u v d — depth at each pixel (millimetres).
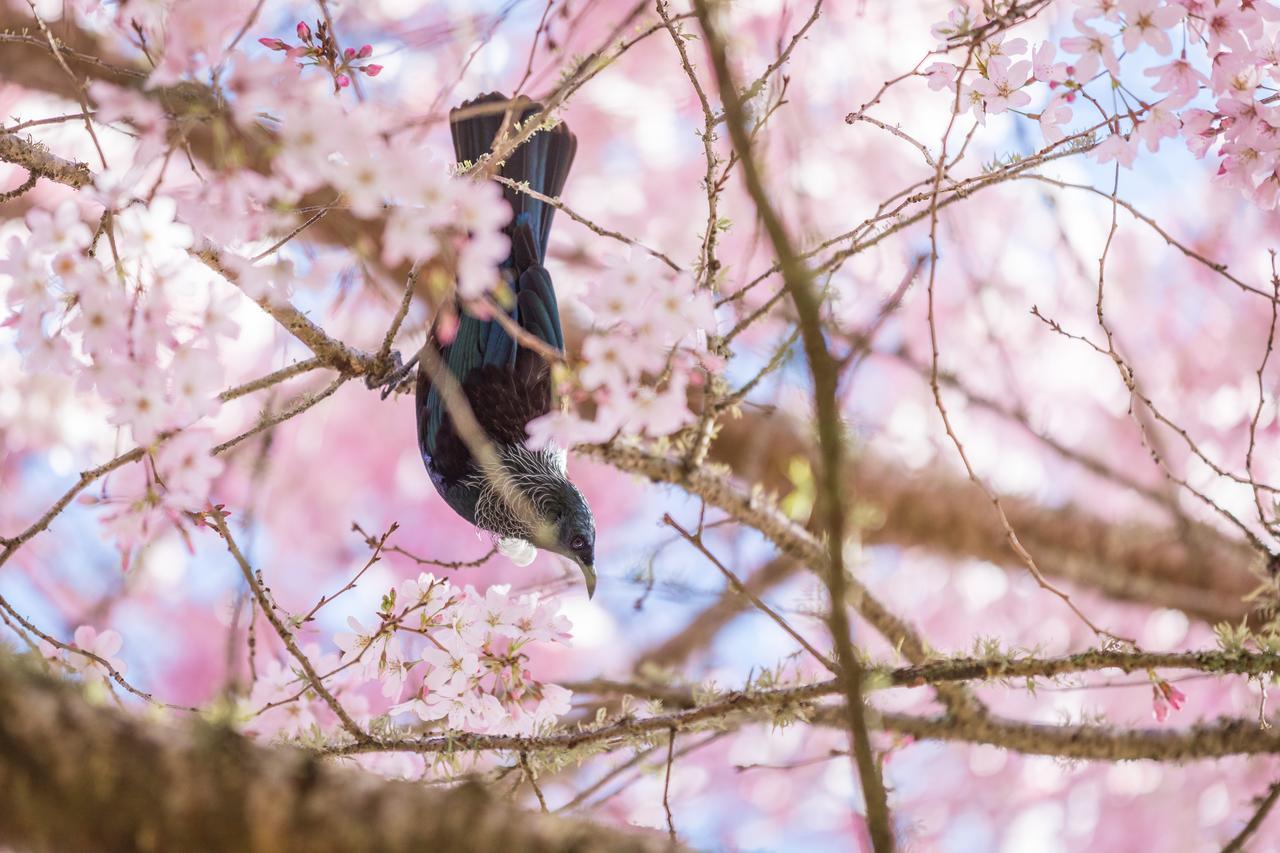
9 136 7738
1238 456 18281
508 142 7707
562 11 7828
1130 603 17016
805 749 18812
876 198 18188
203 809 4781
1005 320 19141
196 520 7426
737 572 11305
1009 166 8141
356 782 4965
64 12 8422
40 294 6430
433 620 8453
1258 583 16453
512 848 4902
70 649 7406
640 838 5078
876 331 7445
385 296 7684
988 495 8312
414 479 19391
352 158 5859
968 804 19156
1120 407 18625
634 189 19078
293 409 8297
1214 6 7723
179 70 5770
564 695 8633
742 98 7738
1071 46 7590
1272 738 10023
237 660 5246
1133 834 18812
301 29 6773
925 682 8203
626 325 7070
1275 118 7965
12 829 4805
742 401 9633
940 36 8047
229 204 5945
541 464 12039
